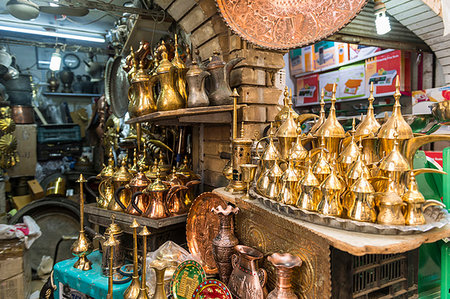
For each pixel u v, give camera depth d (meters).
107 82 3.66
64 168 4.97
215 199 1.59
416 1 2.69
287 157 1.33
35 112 5.05
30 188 4.35
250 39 1.40
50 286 1.77
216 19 1.82
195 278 1.31
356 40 2.94
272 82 1.91
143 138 2.79
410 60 3.39
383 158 0.99
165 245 1.54
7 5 2.85
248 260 1.21
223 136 2.03
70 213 3.84
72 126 5.06
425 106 3.08
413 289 1.10
